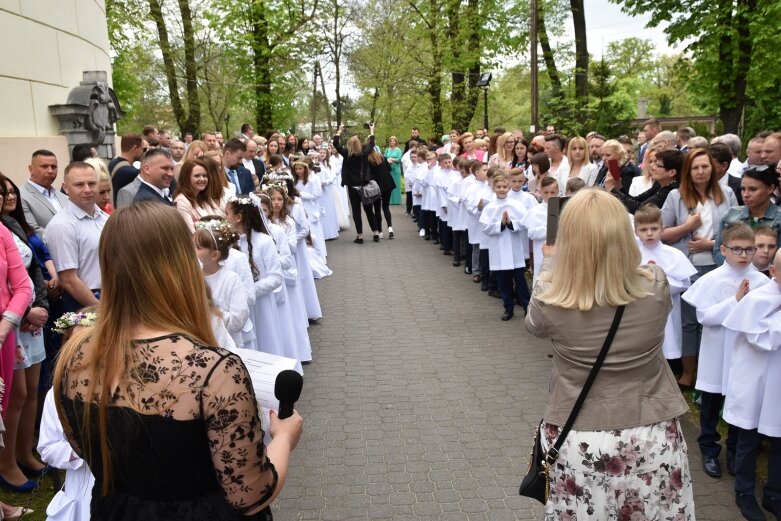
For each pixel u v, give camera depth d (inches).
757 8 592.4
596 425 91.7
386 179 525.0
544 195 273.0
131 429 60.2
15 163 287.1
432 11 881.5
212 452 61.2
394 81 999.6
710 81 654.5
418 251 479.8
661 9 668.7
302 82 925.2
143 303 63.5
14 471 155.1
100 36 435.8
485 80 694.5
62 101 350.9
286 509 146.3
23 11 311.7
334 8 975.6
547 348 256.1
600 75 853.8
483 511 143.3
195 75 888.3
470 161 390.9
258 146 411.2
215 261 157.6
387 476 159.9
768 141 208.1
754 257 156.8
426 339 272.4
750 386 135.8
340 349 262.1
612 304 91.3
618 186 228.1
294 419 75.3
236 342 165.3
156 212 65.4
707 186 199.3
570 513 93.5
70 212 172.9
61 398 65.4
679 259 189.9
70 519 105.3
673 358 197.0
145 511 62.6
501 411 197.0
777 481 137.1
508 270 294.7
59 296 174.4
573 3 815.7
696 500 146.0
